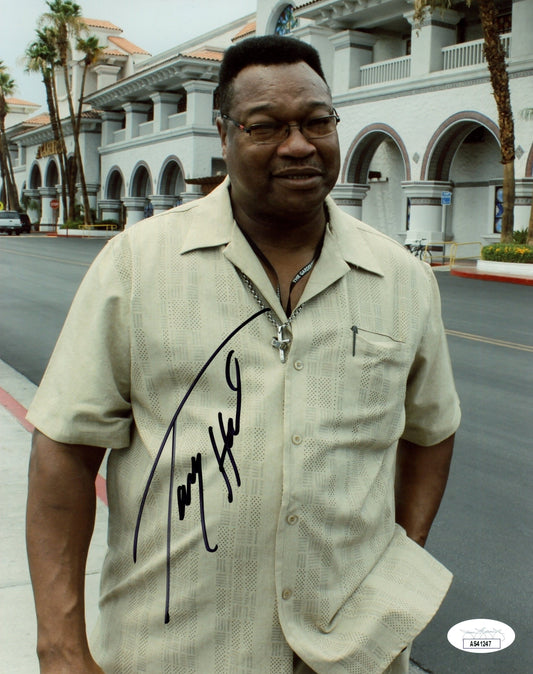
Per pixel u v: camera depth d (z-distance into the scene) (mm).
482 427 6438
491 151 27328
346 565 1398
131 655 1384
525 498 4832
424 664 3025
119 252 1401
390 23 27375
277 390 1348
